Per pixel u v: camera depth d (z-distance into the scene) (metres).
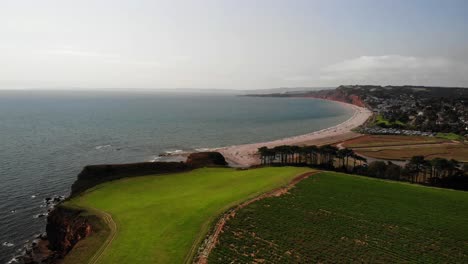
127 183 85.00
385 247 51.47
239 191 73.19
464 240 54.78
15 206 87.50
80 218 64.88
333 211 63.50
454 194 77.50
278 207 63.94
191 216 60.44
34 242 70.19
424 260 48.25
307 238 52.97
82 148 163.88
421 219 62.19
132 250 50.28
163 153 155.62
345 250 49.94
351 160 136.38
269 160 136.25
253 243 51.00
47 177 113.00
